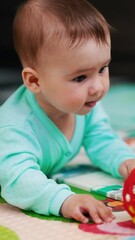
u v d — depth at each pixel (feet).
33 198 2.70
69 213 2.58
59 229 2.47
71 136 3.33
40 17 2.91
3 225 2.57
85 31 2.78
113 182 3.25
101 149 3.50
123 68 8.12
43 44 2.85
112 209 2.75
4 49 8.86
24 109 3.13
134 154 3.40
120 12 8.20
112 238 2.33
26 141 2.98
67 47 2.76
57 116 3.16
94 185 3.18
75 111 2.89
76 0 2.98
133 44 8.26
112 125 4.98
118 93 6.73
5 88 7.04
